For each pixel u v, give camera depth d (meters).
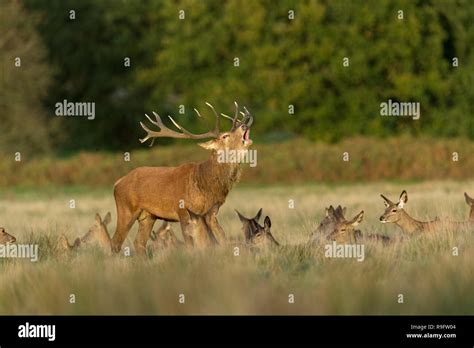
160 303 9.40
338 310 9.18
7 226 18.44
